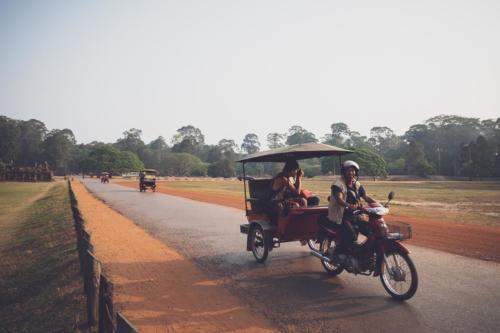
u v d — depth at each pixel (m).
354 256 6.03
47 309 6.52
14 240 14.06
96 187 47.75
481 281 6.39
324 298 5.66
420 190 44.91
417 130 175.88
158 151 187.12
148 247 9.77
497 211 17.94
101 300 4.58
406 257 5.36
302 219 7.16
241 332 4.57
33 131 196.00
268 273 7.15
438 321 4.71
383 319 4.81
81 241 7.18
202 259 8.41
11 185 64.56
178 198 27.41
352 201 6.19
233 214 17.05
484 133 159.75
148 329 4.72
